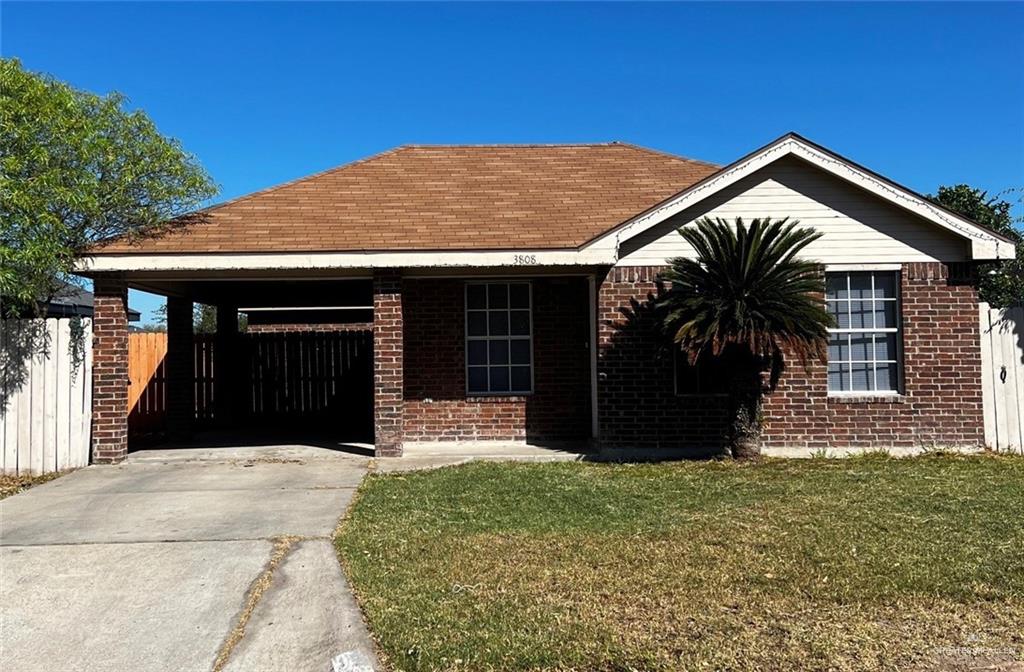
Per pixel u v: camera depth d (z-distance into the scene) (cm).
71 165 1002
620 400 1076
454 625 448
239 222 1118
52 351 1027
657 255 1078
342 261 1030
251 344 1566
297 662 415
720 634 435
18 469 1006
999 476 892
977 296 1077
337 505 779
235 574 555
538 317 1218
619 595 497
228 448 1180
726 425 1078
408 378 1205
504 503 776
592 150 1451
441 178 1306
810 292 980
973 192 1842
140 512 756
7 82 933
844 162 1045
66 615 483
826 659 404
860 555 578
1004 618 456
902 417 1072
